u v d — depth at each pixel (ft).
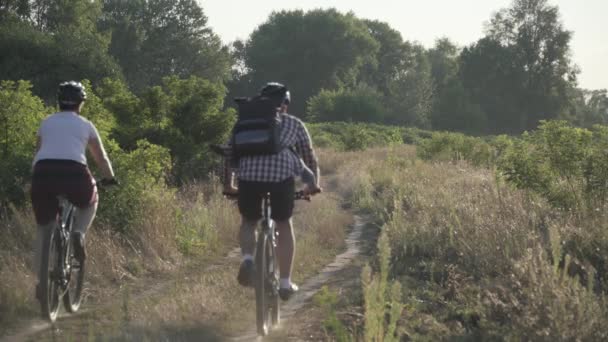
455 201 38.37
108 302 23.97
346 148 126.11
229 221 39.27
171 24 279.49
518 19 314.55
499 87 315.17
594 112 397.39
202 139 54.65
